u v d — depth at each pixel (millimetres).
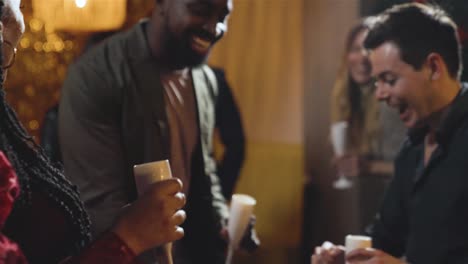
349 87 4309
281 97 5609
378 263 2289
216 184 2980
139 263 1466
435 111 2568
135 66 2705
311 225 5520
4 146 1508
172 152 2760
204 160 2867
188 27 2637
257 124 5625
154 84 2715
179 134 2789
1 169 1349
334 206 5273
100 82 2672
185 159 2812
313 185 5527
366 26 4156
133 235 1468
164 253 1768
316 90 5523
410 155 2701
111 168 2652
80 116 2660
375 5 4215
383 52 2580
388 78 2588
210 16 2643
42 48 4633
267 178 5617
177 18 2645
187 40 2656
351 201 4715
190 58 2691
